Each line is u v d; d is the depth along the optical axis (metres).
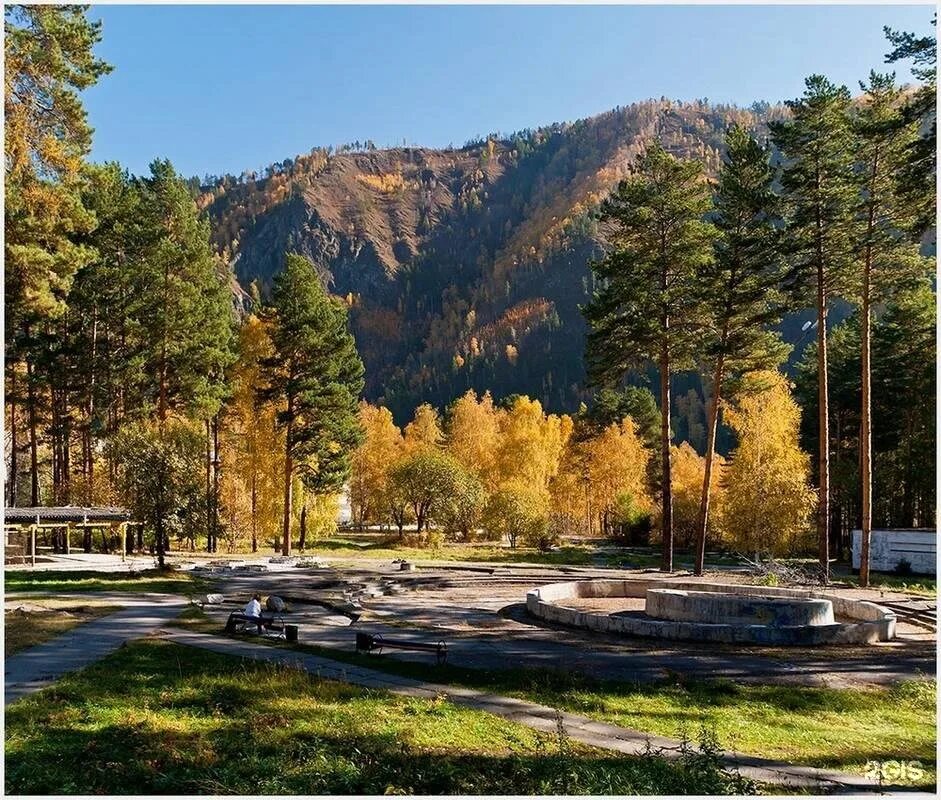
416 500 54.66
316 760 8.55
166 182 45.34
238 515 46.97
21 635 15.44
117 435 33.72
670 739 9.93
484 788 7.80
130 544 45.19
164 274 43.03
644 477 66.19
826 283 31.34
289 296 43.00
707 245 34.84
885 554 35.16
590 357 36.66
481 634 17.98
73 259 26.20
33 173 24.44
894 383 43.75
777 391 42.06
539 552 48.16
